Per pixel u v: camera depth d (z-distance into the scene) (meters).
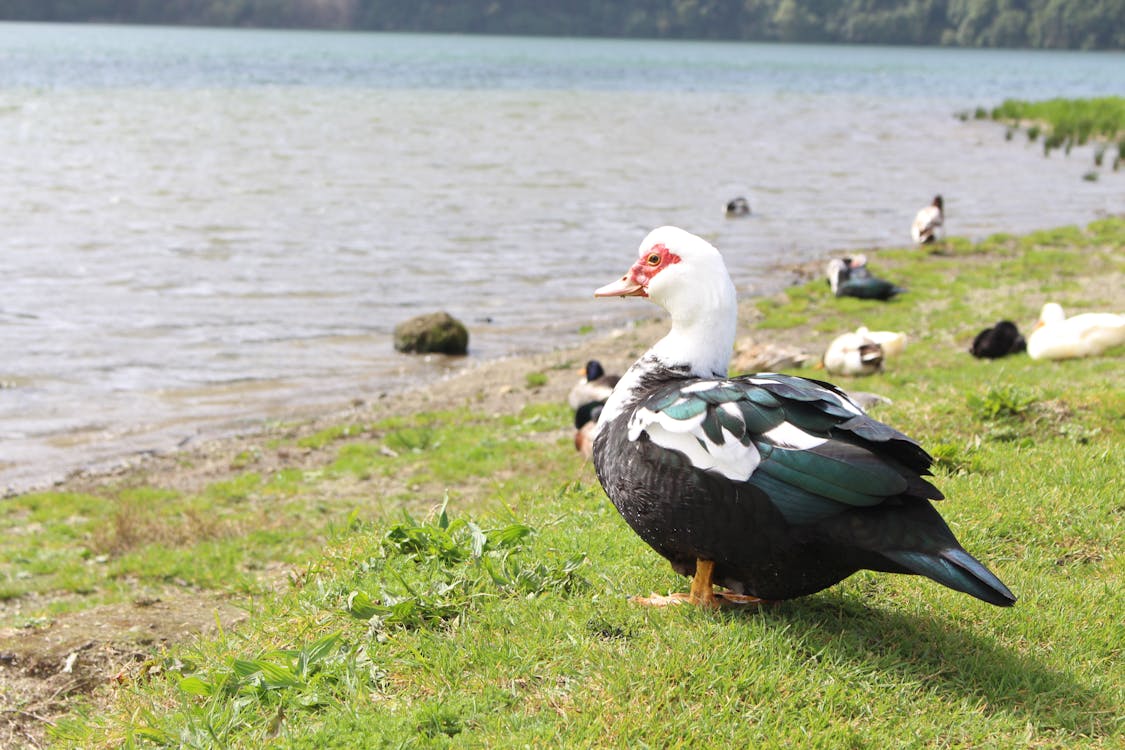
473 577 2.36
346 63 31.75
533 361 5.25
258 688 1.97
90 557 3.46
